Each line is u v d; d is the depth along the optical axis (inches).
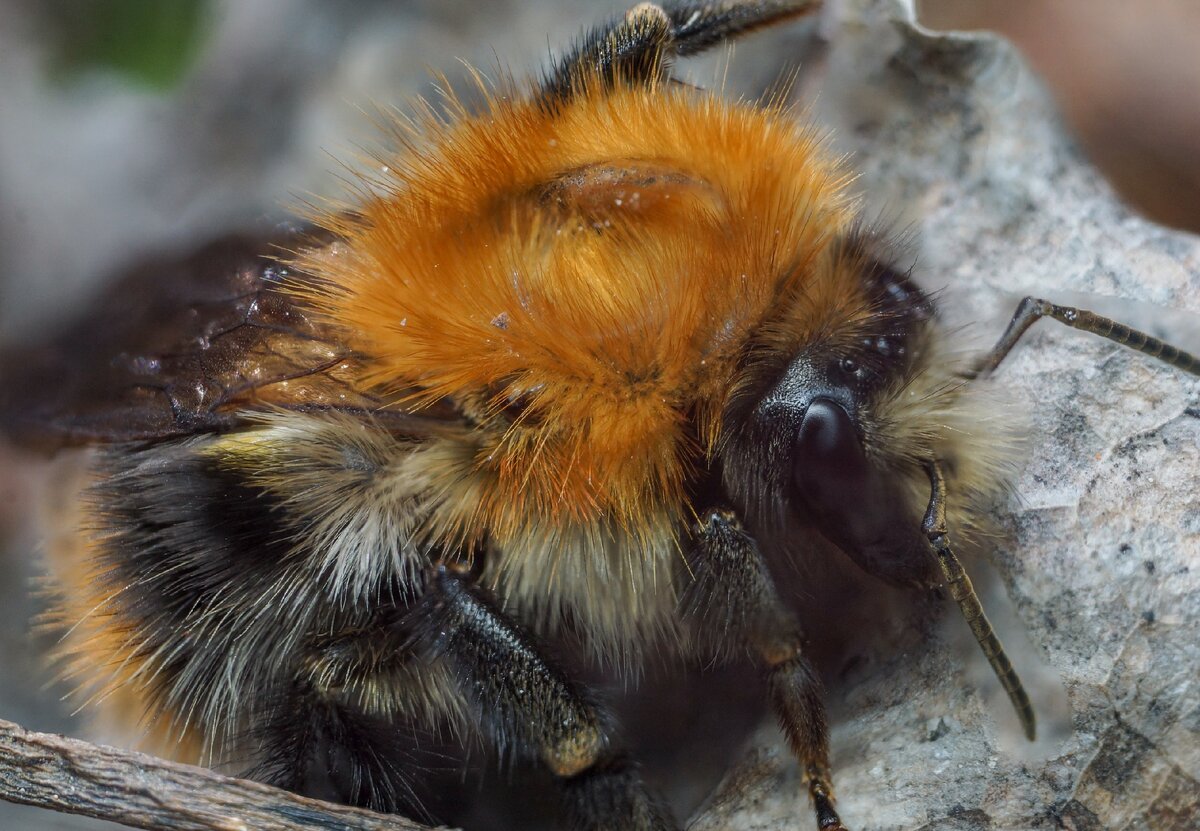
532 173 1.8
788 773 1.8
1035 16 2.3
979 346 1.8
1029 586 1.8
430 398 1.8
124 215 2.3
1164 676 1.8
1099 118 2.3
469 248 1.8
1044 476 1.8
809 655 1.8
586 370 1.8
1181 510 1.8
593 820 1.8
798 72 2.1
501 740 1.8
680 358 1.8
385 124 2.2
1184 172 2.3
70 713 2.1
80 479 1.9
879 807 1.8
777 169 1.8
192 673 1.9
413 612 1.8
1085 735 1.8
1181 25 2.3
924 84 2.0
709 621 1.8
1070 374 1.9
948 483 1.8
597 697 1.8
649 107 1.8
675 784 1.9
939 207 2.0
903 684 1.8
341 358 1.8
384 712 1.8
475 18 2.3
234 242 1.9
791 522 1.8
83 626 1.9
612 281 1.8
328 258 1.8
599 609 1.8
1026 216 2.0
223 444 1.8
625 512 1.8
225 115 2.4
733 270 1.8
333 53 2.3
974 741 1.8
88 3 2.4
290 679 1.8
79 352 1.9
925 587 1.8
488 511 1.8
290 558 1.8
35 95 2.4
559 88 1.9
